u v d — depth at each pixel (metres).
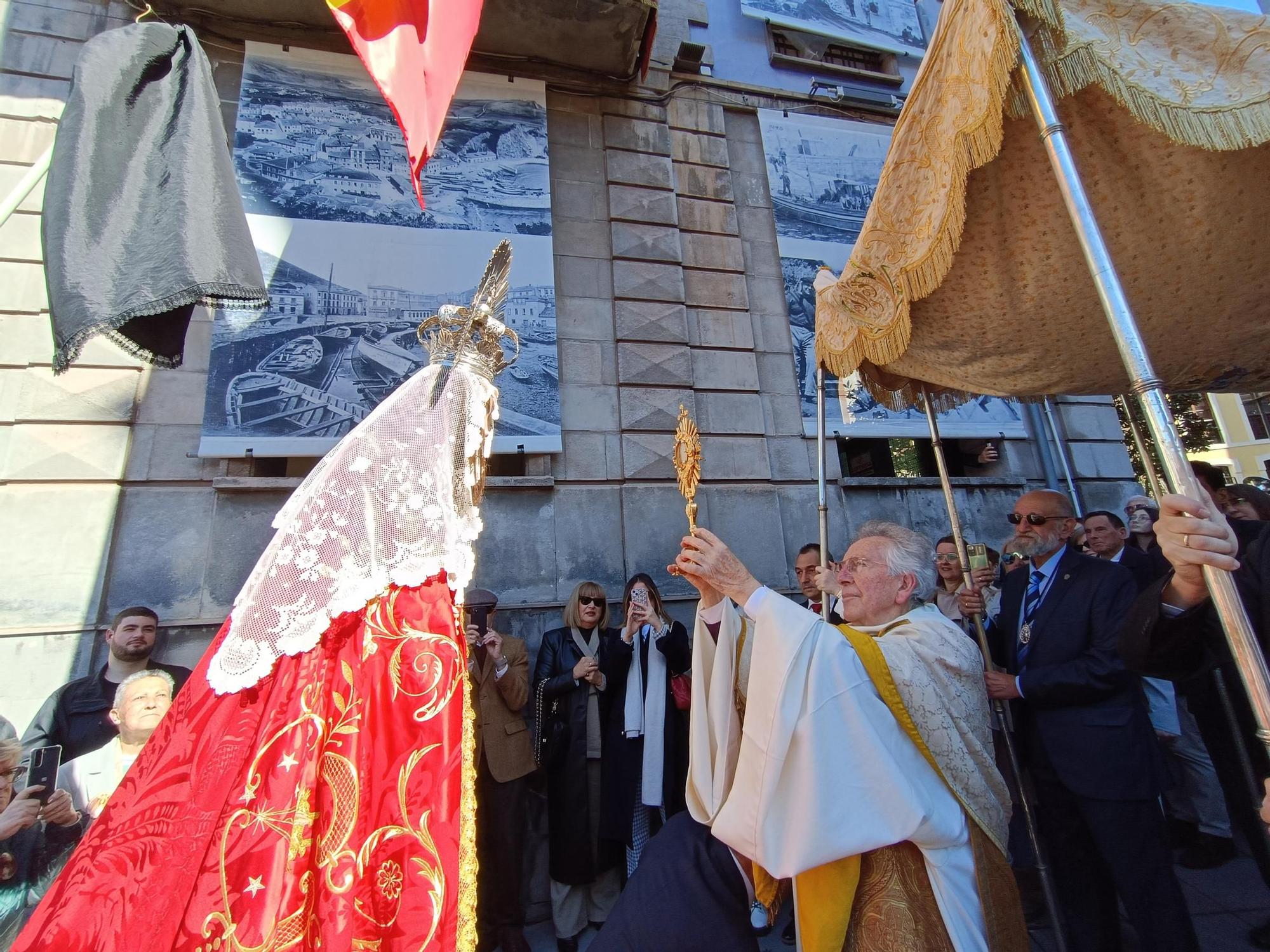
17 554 4.08
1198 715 3.35
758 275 6.42
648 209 6.14
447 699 1.22
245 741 1.11
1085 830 2.64
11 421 4.29
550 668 3.96
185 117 1.99
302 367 4.84
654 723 3.66
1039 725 2.72
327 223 5.17
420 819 1.12
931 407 3.54
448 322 1.63
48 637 3.99
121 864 1.04
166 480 4.45
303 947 0.98
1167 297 2.29
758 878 1.69
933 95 2.14
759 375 6.10
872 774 1.48
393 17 3.09
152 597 4.22
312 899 1.02
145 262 1.81
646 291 5.89
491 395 1.62
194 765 1.12
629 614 3.83
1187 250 2.14
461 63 3.17
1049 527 3.14
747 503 5.60
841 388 3.85
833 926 1.44
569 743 3.76
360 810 1.09
